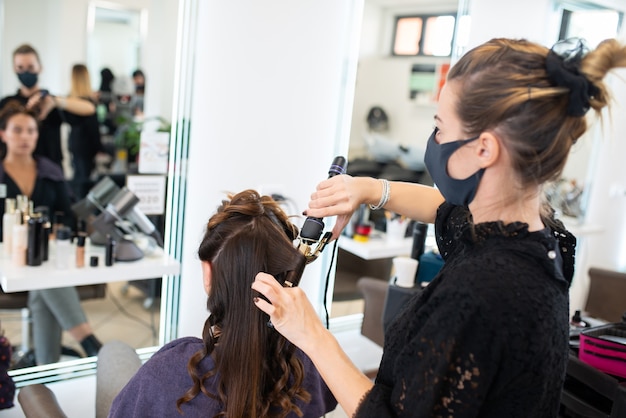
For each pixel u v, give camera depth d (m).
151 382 1.09
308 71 2.35
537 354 0.73
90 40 3.08
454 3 2.65
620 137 3.62
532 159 0.74
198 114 2.17
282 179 2.40
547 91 0.71
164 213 2.35
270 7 2.19
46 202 2.37
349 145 2.59
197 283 2.33
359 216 2.73
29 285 1.88
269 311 0.86
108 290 2.45
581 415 1.78
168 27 2.63
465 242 0.82
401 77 2.62
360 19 2.44
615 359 1.72
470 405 0.72
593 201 3.68
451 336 0.73
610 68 0.75
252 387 1.10
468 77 0.78
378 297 2.68
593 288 3.37
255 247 1.05
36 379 2.28
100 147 2.77
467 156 0.80
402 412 0.76
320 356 0.84
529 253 0.76
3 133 2.33
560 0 2.99
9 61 2.72
